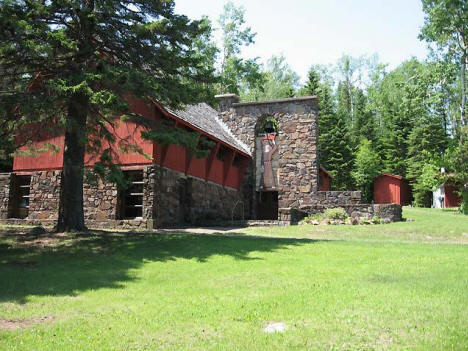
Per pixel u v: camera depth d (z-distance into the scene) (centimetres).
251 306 666
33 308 679
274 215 2712
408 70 5991
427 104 3781
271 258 1084
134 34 1309
